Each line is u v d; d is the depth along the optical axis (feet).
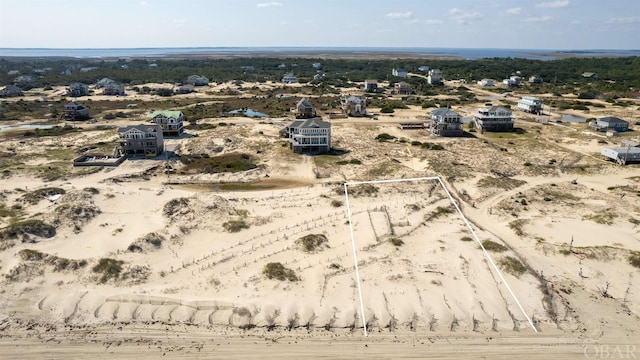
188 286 146.51
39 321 129.29
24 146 323.57
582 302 142.41
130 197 217.77
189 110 480.64
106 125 404.16
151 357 116.78
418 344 122.11
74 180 252.21
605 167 287.48
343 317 131.64
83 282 146.72
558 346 122.31
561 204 224.12
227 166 286.25
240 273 154.81
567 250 172.55
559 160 302.25
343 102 496.64
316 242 174.19
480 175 266.16
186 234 181.88
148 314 132.05
